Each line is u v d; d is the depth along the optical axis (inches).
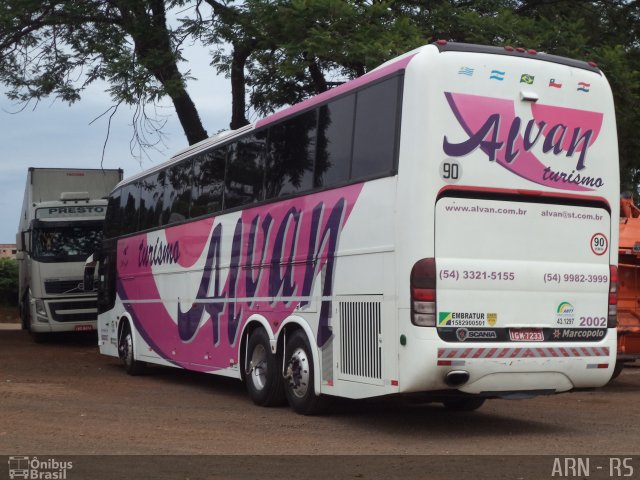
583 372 394.9
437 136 370.0
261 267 492.7
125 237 729.0
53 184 1041.5
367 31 691.4
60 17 879.1
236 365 521.7
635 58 809.5
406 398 392.8
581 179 402.3
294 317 452.1
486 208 377.4
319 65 834.8
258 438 387.5
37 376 660.1
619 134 769.6
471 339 369.4
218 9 849.5
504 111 385.7
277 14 743.7
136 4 843.4
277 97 935.0
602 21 879.1
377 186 390.0
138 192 711.1
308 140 453.7
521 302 381.7
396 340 369.7
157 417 452.1
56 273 975.0
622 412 478.9
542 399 535.2
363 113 408.2
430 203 366.3
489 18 734.5
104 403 508.4
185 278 601.3
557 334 390.0
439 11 743.7
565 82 402.3
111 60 839.1
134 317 697.0
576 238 399.5
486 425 430.3
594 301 402.0
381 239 383.6
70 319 976.9
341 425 426.6
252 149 516.1
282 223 472.1
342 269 411.2
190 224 596.4
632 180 859.4
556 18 809.5
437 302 363.9
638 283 594.2
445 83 375.2
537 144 392.2
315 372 432.1
